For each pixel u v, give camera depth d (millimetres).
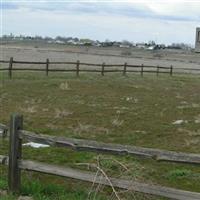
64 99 21438
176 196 6254
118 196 6652
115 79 34031
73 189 7691
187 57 123438
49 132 13625
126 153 6480
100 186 7070
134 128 14867
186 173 9422
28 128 14109
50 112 17422
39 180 8367
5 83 26703
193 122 16547
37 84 27141
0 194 7219
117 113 17797
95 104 20203
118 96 23703
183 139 13422
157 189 6398
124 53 122250
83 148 6777
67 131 13820
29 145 11438
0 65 44375
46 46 187500
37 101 20375
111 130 14281
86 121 15766
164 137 13672
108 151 6609
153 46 187375
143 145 12469
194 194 6152
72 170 6988
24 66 45375
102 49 171500
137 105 20562
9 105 18766
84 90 25594
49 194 7410
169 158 6180
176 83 35000
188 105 21328
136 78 36719
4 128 7520
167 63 80562
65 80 30297
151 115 17828
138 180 7246
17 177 7363
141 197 6922
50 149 11094
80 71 38281
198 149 12172
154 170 9586
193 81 38500
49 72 36906
